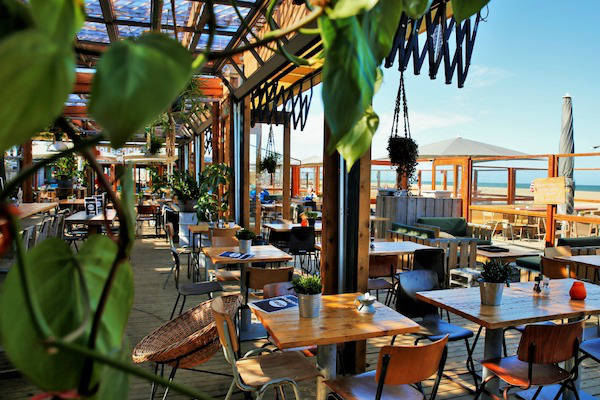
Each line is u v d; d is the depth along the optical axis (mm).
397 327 2756
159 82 224
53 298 330
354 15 327
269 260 4832
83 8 253
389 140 6008
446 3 2322
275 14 5121
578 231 9555
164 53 238
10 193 254
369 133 435
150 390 3555
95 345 326
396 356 2375
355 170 3793
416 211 9055
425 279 4113
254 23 5176
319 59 377
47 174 15984
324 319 2908
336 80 315
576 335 2914
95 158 292
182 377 3809
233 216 8539
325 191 3953
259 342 4570
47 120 205
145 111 216
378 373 2396
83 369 326
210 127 12633
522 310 3182
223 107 9484
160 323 5074
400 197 8914
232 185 8523
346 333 2645
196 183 8789
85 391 324
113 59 224
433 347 2480
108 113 211
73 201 10562
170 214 10891
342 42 321
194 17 4953
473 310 3162
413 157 5977
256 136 9875
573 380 3127
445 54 2357
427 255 5066
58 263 340
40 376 297
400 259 7543
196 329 3383
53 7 218
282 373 2867
